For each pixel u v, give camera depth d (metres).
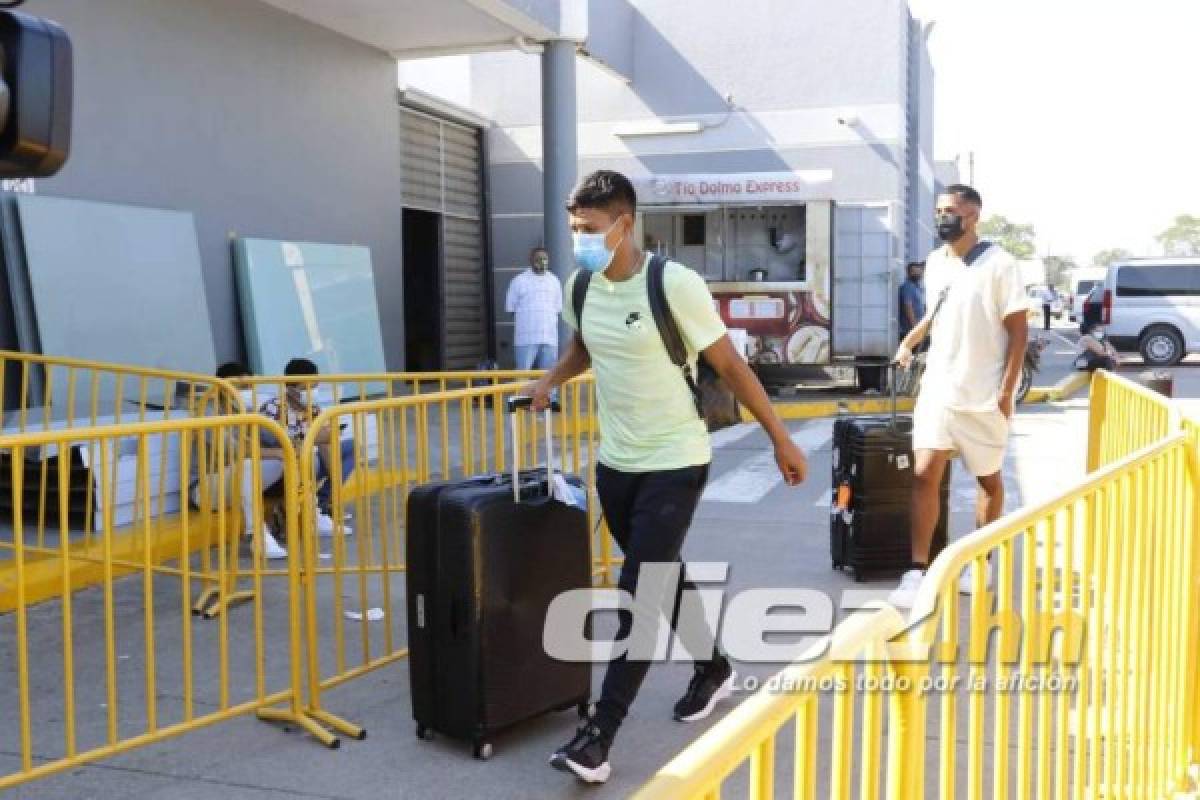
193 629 5.67
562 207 13.70
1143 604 3.68
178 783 3.98
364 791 3.91
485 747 4.15
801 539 7.59
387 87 13.92
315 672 4.51
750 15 16.75
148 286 9.84
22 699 3.77
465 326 17.05
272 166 11.91
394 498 6.91
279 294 11.61
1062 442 12.05
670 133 17.06
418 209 15.58
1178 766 4.08
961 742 4.22
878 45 16.39
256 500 4.55
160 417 7.97
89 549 6.45
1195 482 4.17
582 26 13.29
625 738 4.35
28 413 8.32
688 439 4.05
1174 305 23.81
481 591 4.07
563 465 6.36
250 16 11.51
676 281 3.92
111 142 9.84
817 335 15.46
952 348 5.71
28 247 8.75
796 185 15.25
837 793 2.11
